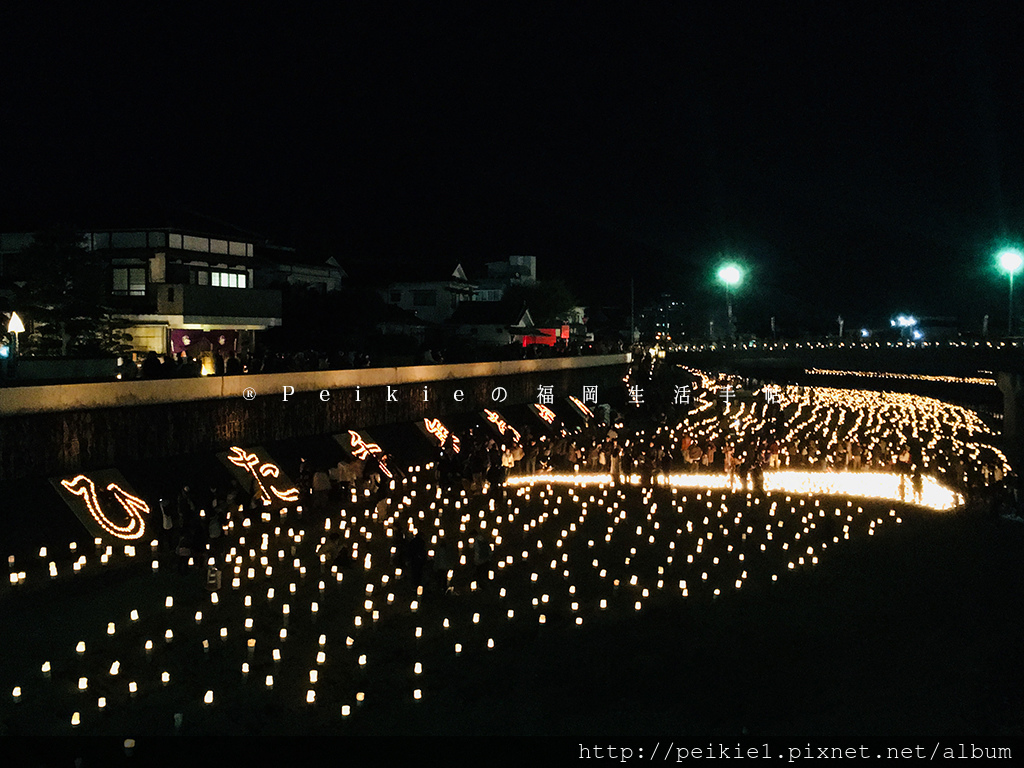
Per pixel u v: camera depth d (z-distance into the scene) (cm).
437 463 3378
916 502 3294
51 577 2025
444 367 4416
